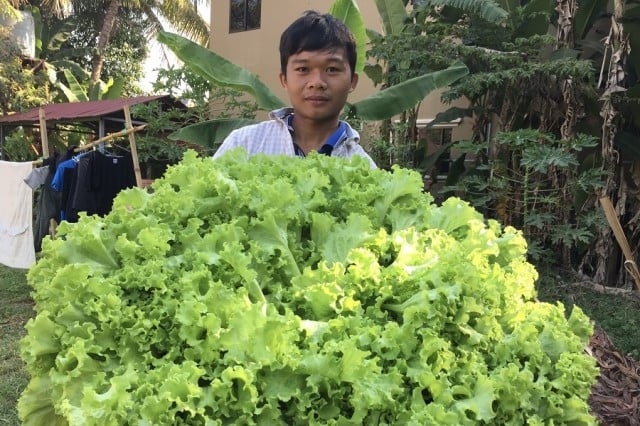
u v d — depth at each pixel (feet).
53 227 21.48
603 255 21.94
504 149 23.18
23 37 51.08
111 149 30.60
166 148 27.73
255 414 3.36
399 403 3.55
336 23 6.89
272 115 7.69
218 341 3.57
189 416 3.31
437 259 4.31
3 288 22.33
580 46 24.63
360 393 3.39
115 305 3.92
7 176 22.90
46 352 3.97
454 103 29.45
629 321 17.51
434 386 3.60
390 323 3.79
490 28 22.81
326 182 5.05
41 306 4.43
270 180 5.01
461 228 5.25
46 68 49.21
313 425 3.38
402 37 22.47
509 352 4.16
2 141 36.91
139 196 5.19
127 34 72.28
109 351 3.91
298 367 3.45
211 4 41.55
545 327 4.56
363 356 3.47
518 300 4.69
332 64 6.84
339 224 4.81
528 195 22.22
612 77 20.26
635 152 21.21
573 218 23.20
